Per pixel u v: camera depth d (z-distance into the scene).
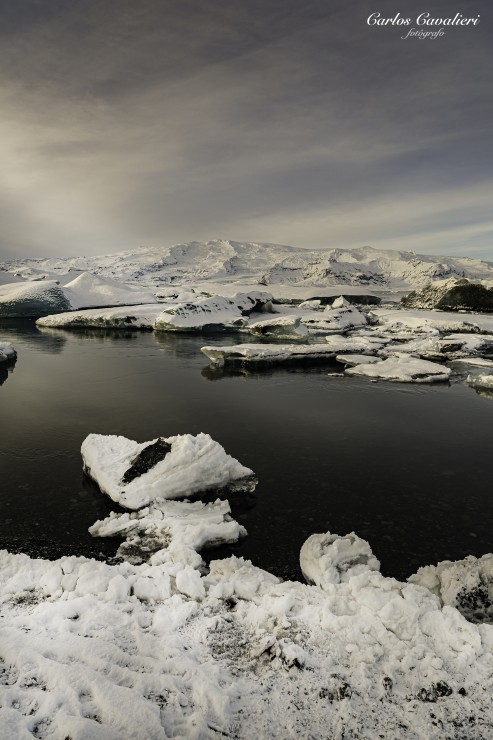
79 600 5.74
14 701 4.06
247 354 27.81
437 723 4.11
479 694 4.38
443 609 5.45
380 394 20.72
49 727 3.81
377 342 36.09
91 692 4.19
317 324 46.88
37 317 58.38
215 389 21.28
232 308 50.34
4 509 9.52
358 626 5.31
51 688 4.22
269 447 13.55
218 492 10.26
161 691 4.32
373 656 4.85
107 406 17.80
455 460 12.71
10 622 5.32
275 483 11.04
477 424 16.14
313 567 7.20
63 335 42.34
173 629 5.43
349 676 4.63
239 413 17.19
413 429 15.50
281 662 4.77
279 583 6.84
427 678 4.55
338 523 9.27
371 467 12.12
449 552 8.34
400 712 4.23
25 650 4.68
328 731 4.03
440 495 10.56
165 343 37.53
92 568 6.75
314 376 24.92
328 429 15.38
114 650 4.81
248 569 7.05
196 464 10.13
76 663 4.57
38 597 6.11
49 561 7.14
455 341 32.69
